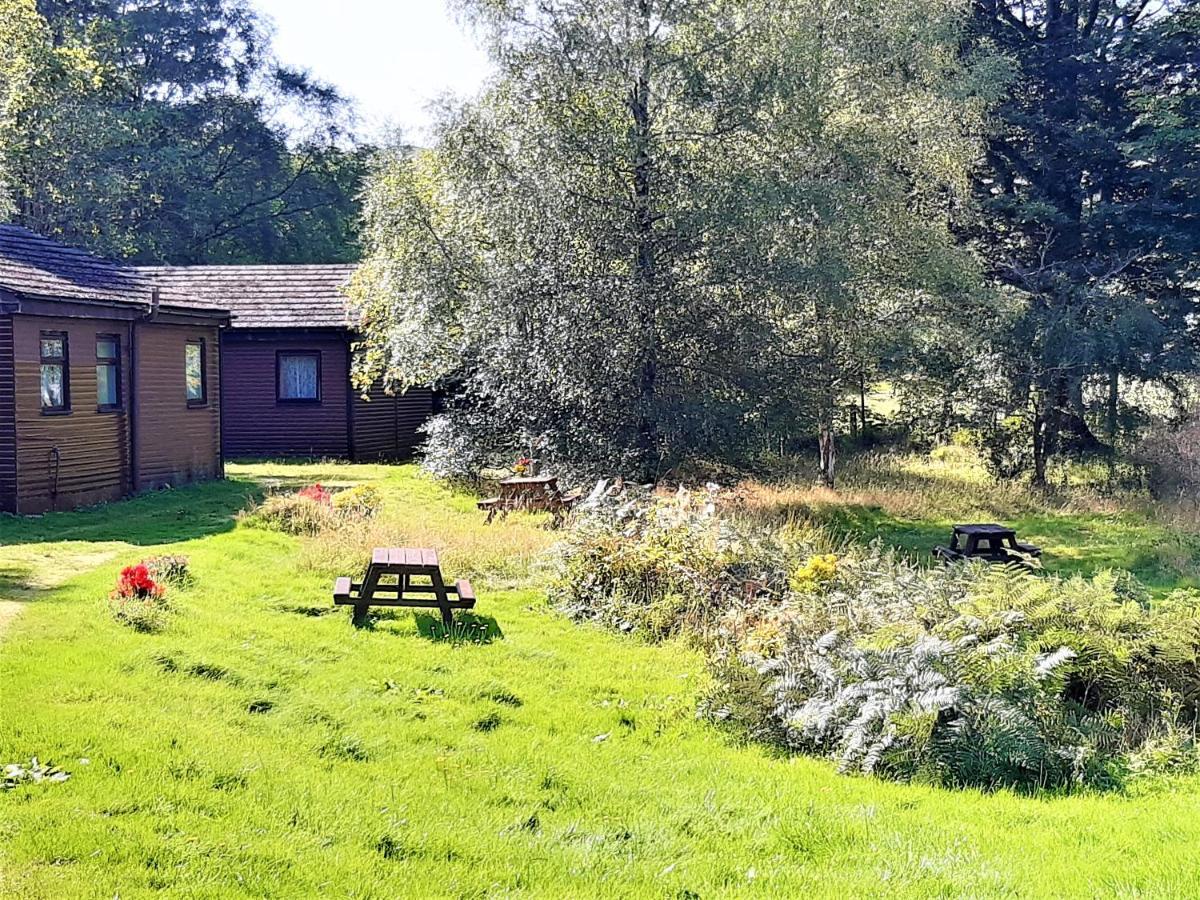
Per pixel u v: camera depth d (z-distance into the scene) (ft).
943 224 81.00
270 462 86.53
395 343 71.46
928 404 88.53
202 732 23.36
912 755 24.66
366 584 34.76
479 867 18.65
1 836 17.85
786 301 67.26
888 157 75.20
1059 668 27.73
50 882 16.55
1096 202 96.78
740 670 28.48
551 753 24.63
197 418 69.82
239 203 153.38
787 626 31.14
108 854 17.54
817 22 73.05
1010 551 51.88
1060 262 91.71
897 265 76.28
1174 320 89.81
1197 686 28.86
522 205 64.28
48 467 55.47
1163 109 87.92
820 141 69.62
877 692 25.59
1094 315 85.20
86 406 58.70
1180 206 88.99
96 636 29.53
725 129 65.67
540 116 65.10
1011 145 96.07
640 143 63.26
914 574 36.81
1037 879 17.81
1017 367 83.35
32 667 26.22
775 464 77.46
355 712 26.00
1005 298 83.97
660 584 39.04
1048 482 83.76
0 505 53.52
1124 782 24.23
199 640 30.25
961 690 25.32
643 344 63.98
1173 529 62.03
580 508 48.44
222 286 92.43
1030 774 24.47
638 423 64.80
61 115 120.37
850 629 30.53
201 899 16.55
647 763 24.54
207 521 53.47
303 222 160.56
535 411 66.54
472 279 68.03
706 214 62.64
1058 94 94.02
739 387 66.13
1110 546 59.82
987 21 95.35
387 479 73.92
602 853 19.42
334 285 92.38
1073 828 20.52
